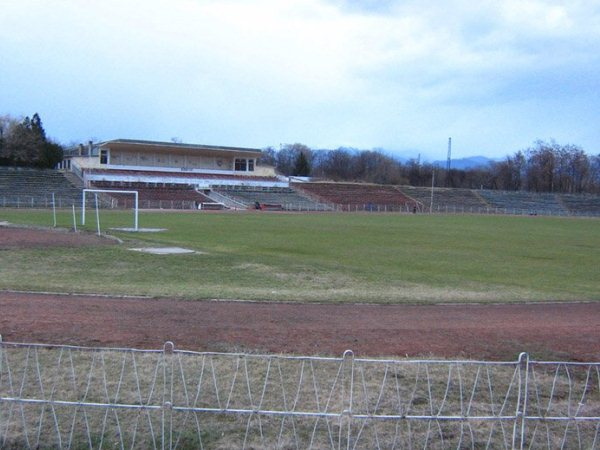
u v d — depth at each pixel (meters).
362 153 152.12
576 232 48.91
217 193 88.00
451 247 31.72
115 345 8.95
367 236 37.34
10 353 8.23
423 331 10.76
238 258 21.81
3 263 19.17
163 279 17.19
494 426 6.56
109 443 5.87
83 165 89.69
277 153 161.00
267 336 9.89
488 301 14.51
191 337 9.61
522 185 143.25
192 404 6.72
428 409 6.87
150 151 97.19
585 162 139.12
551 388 7.80
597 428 6.24
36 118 101.69
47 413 6.43
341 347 9.35
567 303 14.82
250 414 6.51
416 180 145.88
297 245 29.73
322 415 5.83
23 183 77.38
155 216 54.69
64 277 16.97
